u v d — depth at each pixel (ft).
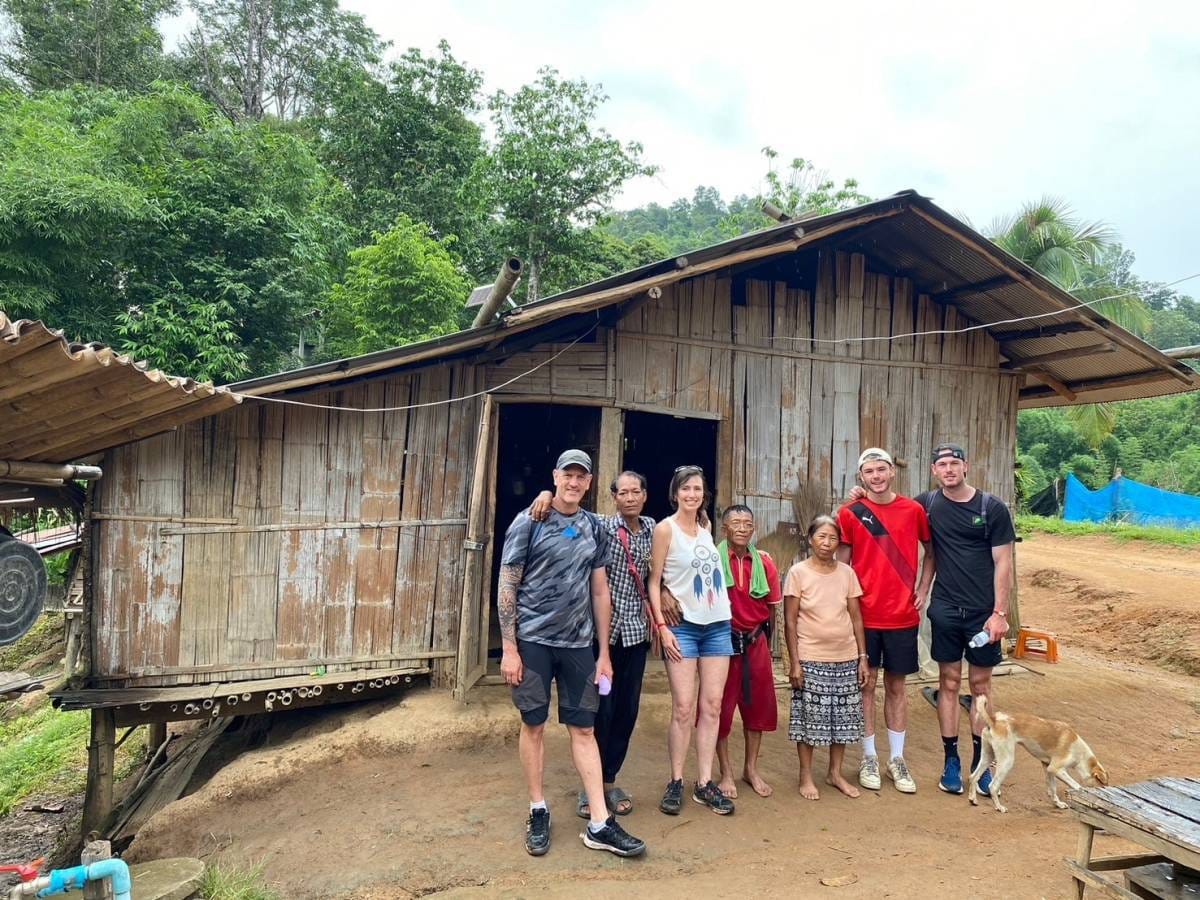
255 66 88.69
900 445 23.72
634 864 11.76
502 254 61.67
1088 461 98.89
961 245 20.54
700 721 13.66
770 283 22.79
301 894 11.62
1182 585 39.22
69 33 67.15
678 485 13.46
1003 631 14.34
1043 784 15.46
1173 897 9.05
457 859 12.03
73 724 30.30
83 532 17.66
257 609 18.72
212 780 16.05
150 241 39.60
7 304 33.60
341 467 19.45
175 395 14.60
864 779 14.83
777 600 14.53
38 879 9.34
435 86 73.97
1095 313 20.48
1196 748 18.53
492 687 19.79
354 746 16.79
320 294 46.68
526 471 32.76
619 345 21.08
